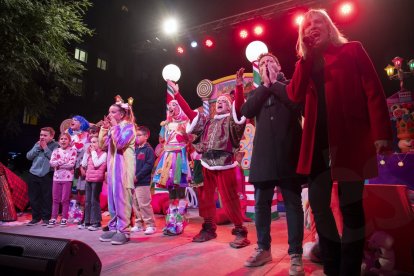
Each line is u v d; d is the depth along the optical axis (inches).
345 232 68.5
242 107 102.5
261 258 94.3
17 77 250.5
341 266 68.2
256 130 97.9
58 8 267.1
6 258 61.6
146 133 167.8
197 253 110.3
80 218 186.2
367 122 70.5
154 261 101.1
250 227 165.8
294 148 89.3
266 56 99.3
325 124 76.1
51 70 277.4
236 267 94.0
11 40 244.2
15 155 621.9
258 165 93.1
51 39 268.5
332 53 74.9
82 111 770.2
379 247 85.5
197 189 136.4
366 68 70.3
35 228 169.8
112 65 839.1
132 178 133.4
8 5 227.9
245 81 198.7
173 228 144.3
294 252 85.8
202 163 127.0
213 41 403.2
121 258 104.9
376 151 69.6
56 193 179.2
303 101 86.7
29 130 652.7
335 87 71.9
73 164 183.3
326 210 76.4
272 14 353.1
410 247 82.3
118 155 132.3
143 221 156.9
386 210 86.2
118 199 130.1
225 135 124.2
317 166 76.4
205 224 133.3
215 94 204.5
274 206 184.5
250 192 186.4
